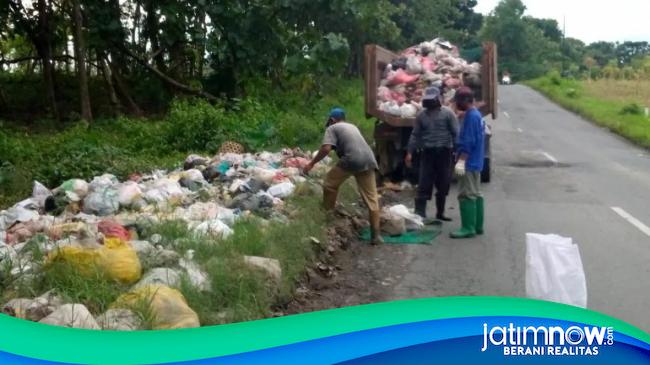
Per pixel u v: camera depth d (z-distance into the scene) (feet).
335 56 72.33
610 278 24.41
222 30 72.54
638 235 31.17
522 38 295.48
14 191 37.45
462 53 47.06
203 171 38.32
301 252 25.22
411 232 31.78
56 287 18.38
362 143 30.14
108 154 42.86
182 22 74.02
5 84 80.79
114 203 29.71
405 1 159.94
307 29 75.15
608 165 58.03
